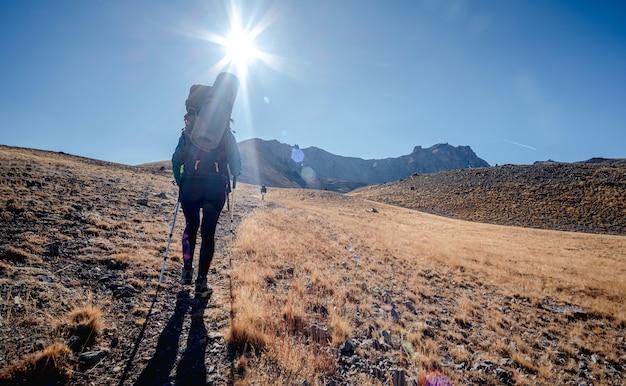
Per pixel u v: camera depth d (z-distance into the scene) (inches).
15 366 93.1
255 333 137.2
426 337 203.2
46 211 291.0
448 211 3742.6
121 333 127.6
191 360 117.6
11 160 767.7
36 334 111.7
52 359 99.1
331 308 207.3
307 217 912.9
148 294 168.1
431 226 2011.6
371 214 2288.4
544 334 281.9
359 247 549.3
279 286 229.6
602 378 206.7
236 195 1341.0
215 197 163.0
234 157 174.7
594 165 4483.3
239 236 383.2
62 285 156.4
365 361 148.6
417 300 293.6
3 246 185.0
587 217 3117.6
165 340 128.2
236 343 132.6
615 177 3826.3
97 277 176.2
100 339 120.1
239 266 248.7
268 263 284.0
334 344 156.6
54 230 242.1
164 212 447.5
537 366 200.4
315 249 420.5
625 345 289.1
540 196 3705.7
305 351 140.7
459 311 287.7
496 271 607.2
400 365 154.6
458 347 197.9
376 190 5467.5
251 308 164.6
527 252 1139.9
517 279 559.5
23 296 135.2
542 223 3100.4
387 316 224.7
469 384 153.3
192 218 168.1
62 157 1887.3
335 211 2098.9
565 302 437.7
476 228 2151.8
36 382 91.7
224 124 157.2
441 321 247.8
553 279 617.6
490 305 346.6
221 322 150.4
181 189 167.3
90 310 130.0
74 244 220.5
